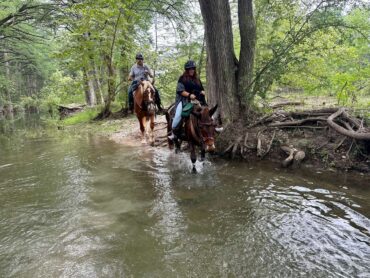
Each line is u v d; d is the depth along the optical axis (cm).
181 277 378
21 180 763
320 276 373
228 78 961
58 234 487
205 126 671
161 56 1903
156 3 2019
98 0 1563
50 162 936
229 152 894
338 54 1077
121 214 552
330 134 816
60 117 2767
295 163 779
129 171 805
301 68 1017
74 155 1020
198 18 1878
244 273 383
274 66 944
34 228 509
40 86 6097
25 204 610
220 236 468
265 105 1051
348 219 504
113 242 459
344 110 843
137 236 475
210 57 969
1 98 3850
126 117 1942
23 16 2564
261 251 427
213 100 991
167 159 912
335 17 901
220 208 564
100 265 405
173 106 904
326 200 578
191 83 748
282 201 583
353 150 740
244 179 709
